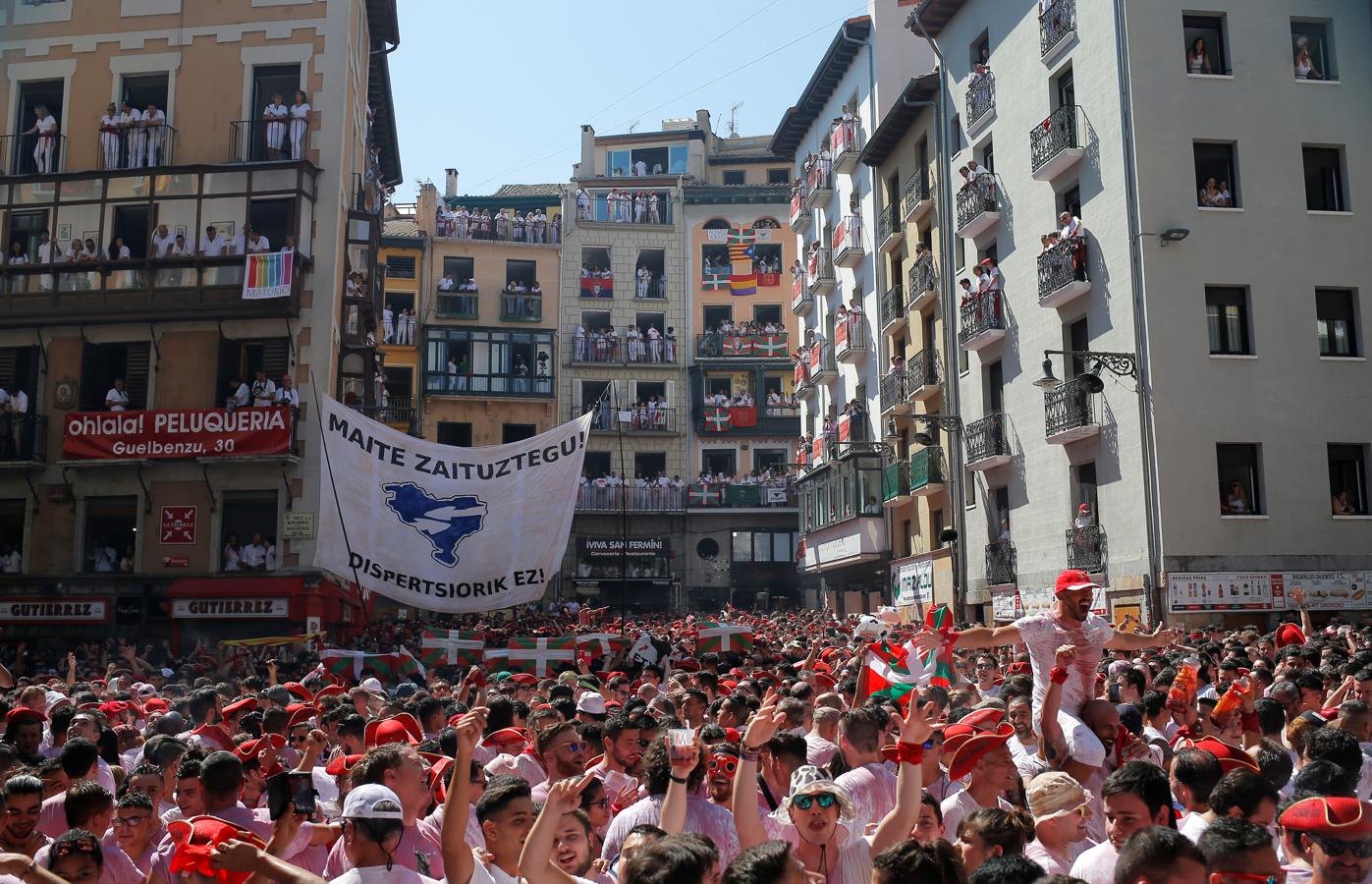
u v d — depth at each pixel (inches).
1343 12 1048.2
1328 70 1045.8
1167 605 942.4
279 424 1218.6
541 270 2305.6
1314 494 978.7
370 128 1598.2
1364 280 1017.5
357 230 1347.2
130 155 1295.5
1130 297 1003.9
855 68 1750.7
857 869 212.4
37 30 1343.5
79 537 1254.9
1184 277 993.5
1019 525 1206.9
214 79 1316.4
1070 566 1081.4
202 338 1273.4
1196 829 217.8
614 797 289.6
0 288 1269.7
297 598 1186.6
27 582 1237.1
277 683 644.7
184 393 1268.5
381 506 685.3
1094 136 1066.7
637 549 2234.3
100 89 1328.7
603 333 2299.5
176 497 1247.5
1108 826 207.3
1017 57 1222.9
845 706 350.3
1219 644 653.9
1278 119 1024.2
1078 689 300.7
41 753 376.2
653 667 604.4
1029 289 1192.2
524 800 213.8
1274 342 994.1
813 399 2026.3
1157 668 520.4
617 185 2496.3
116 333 1286.9
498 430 2225.6
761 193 2378.2
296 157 1279.5
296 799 198.5
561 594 2201.0
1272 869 167.3
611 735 297.4
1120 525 1016.2
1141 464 982.4
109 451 1235.9
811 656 555.8
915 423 1514.5
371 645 979.3
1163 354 978.7
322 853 239.5
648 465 2308.1
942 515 1427.2
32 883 203.0
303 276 1270.9
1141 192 997.2
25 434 1261.1
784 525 2251.5
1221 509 970.7
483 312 2255.2
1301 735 290.4
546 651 739.4
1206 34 1040.8
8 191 1286.9
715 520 2258.9
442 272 2260.1
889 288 1622.8
